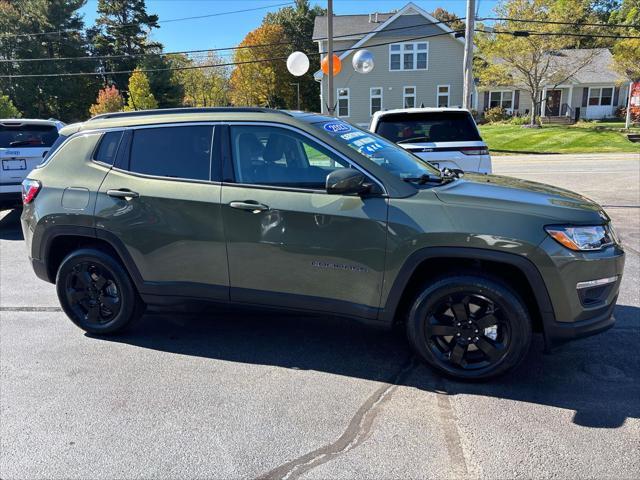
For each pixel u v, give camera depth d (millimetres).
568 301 3143
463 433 2857
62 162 4219
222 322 4605
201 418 3070
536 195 3424
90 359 3893
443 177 3818
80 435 2924
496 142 27375
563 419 2967
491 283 3234
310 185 3533
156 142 3943
